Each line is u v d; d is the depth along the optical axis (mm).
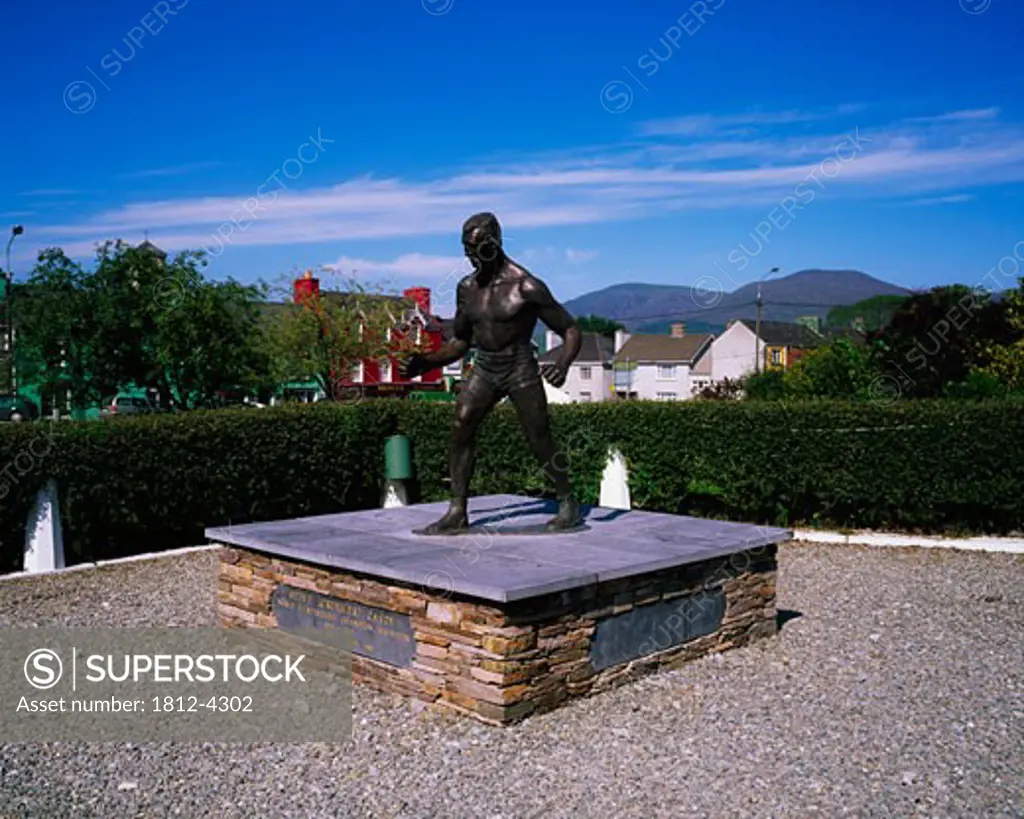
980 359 17734
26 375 21031
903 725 5609
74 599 9297
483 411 7484
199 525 12188
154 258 20594
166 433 11633
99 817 4527
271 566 7238
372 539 7250
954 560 11125
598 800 4590
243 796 4738
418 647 6051
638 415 13500
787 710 5887
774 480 12984
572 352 7391
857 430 12641
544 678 5809
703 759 5086
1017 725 5602
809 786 4730
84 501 11039
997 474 12227
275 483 12891
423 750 5277
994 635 7758
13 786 4910
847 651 7270
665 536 7453
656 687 6355
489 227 7266
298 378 27094
